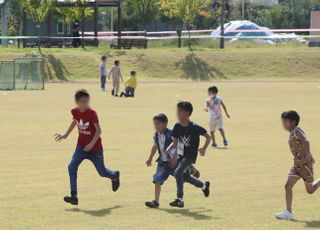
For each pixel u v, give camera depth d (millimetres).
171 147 20688
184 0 122312
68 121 45500
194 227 18859
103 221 19469
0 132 39812
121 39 116625
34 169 27969
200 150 20891
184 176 21281
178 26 129875
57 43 117750
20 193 23250
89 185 24594
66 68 98188
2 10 123625
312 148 34656
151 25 182250
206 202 22047
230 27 151625
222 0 122000
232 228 18797
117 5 117500
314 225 19203
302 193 23531
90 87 83688
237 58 106375
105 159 30594
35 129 41250
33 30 141625
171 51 108312
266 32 153250
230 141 37062
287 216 19828
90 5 118312
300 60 106062
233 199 22531
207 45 138500
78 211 20688
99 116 48906
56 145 34906
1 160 30234
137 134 39219
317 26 141250
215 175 26922
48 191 23594
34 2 114500
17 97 66312
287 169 28406
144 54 105500
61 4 117812
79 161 21469
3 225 18953
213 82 95250
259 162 30203
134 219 19719
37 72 81250
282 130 41656
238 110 54000
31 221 19422
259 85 87625
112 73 69938
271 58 106625
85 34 137625
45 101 61438
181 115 20609
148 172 27406
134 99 64938
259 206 21531
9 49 108000
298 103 60625
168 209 21031
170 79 99750
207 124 44188
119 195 23000
